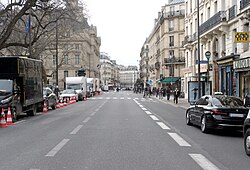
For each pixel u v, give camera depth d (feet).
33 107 70.69
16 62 61.93
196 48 143.02
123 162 25.58
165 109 89.92
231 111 41.42
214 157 27.96
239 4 90.68
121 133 41.42
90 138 37.35
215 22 107.24
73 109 89.92
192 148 31.96
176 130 45.47
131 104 114.73
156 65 287.07
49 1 91.40
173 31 244.63
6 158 27.22
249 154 28.60
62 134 40.73
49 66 305.94
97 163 25.20
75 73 319.27
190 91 109.60
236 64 89.76
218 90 110.73
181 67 239.09
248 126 29.50
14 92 59.11
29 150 30.58
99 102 131.54
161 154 28.81
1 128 48.39
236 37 76.74
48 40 139.03
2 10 88.48
